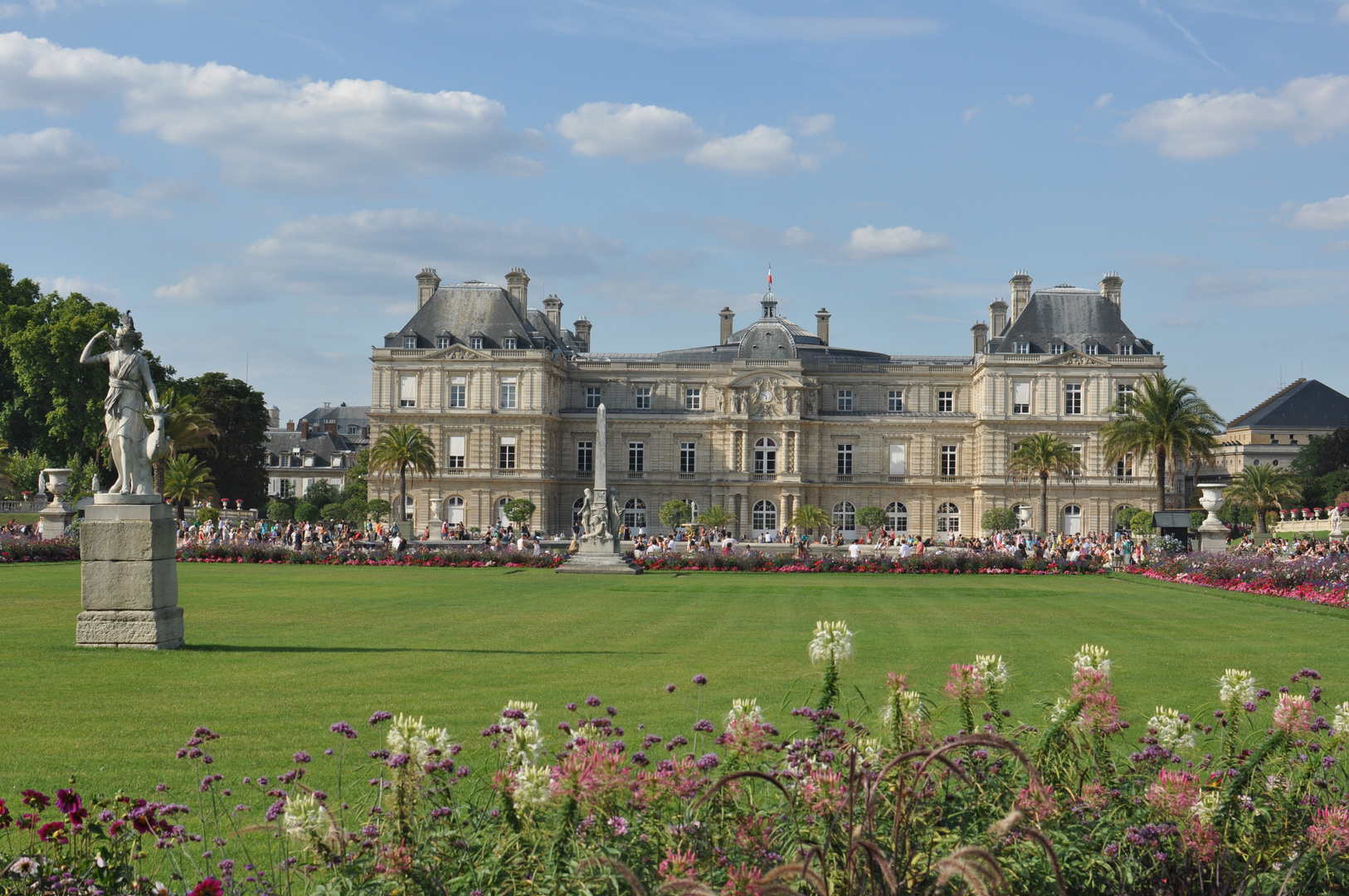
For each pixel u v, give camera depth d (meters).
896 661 25.06
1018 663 24.88
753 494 117.00
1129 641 29.20
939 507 117.56
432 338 116.62
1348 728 10.30
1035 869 8.44
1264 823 9.22
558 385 120.19
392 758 8.30
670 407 122.50
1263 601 43.12
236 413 111.31
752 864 8.24
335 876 8.56
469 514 113.19
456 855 8.55
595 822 8.30
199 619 34.06
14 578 48.50
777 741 15.62
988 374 112.75
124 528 26.12
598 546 61.19
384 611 37.03
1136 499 111.19
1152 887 9.05
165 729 17.44
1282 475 109.69
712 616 35.94
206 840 11.66
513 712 9.02
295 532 76.00
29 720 18.09
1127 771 10.61
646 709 19.06
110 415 26.72
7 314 96.94
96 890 8.45
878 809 8.80
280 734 17.08
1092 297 115.75
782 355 118.50
